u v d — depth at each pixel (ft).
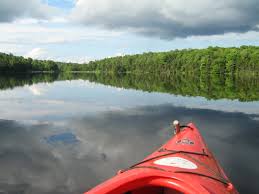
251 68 293.23
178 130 27.35
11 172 27.66
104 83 169.37
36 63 545.44
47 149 34.68
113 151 33.24
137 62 460.96
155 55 446.60
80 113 58.80
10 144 36.91
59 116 55.93
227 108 63.46
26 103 75.72
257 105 67.67
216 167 18.67
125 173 14.98
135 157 31.30
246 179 25.35
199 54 344.08
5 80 205.05
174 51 418.72
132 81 195.93
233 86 129.49
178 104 70.13
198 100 77.56
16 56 459.32
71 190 24.03
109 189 13.39
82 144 36.42
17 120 52.65
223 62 305.12
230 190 15.15
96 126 46.11
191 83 159.63
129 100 79.00
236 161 29.50
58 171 27.76
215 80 194.39
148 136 39.47
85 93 101.04
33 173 27.40
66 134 41.57
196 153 20.65
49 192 23.68
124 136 39.60
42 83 169.37
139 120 50.29
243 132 41.52
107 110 62.08
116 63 500.33
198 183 13.71
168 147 22.34
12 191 23.84
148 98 83.35
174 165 17.13
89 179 25.98
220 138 38.24
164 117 53.21
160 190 17.13
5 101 80.33
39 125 48.11
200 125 46.34
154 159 18.81
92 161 30.22
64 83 170.19
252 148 33.65
